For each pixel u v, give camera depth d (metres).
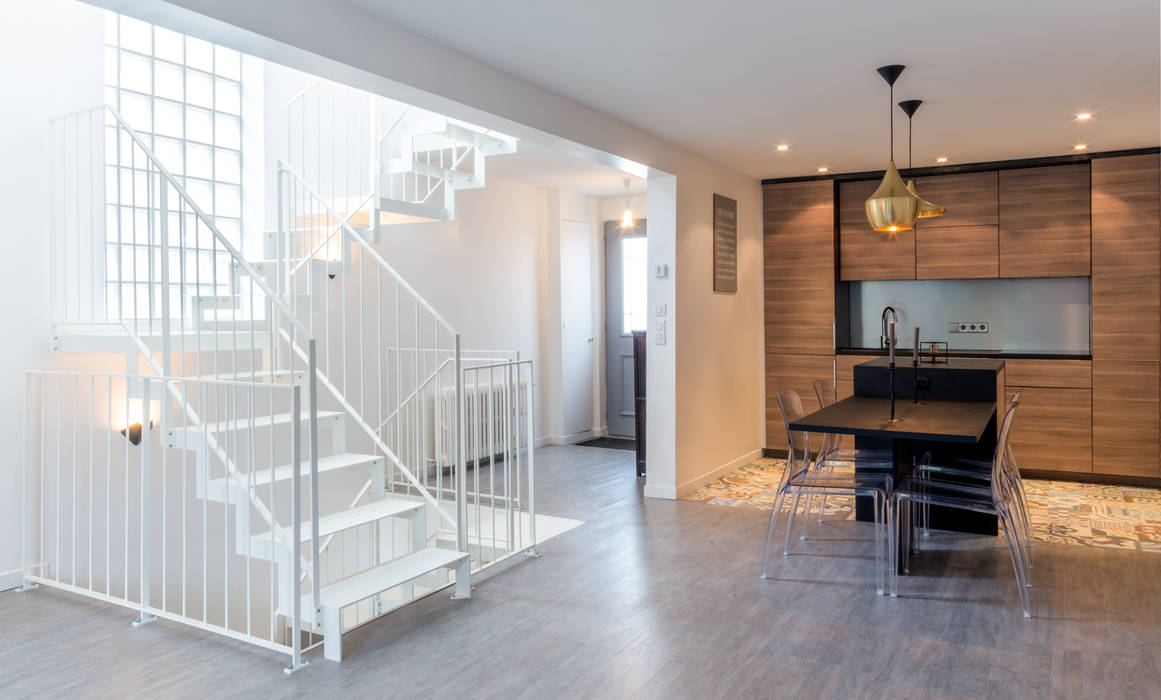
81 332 4.14
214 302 3.91
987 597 3.71
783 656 3.09
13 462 3.90
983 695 2.75
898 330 7.06
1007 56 3.79
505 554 4.45
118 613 3.61
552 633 3.34
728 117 4.89
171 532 4.52
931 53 3.74
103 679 2.93
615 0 3.09
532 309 7.82
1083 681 2.84
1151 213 5.79
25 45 3.92
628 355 8.48
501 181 7.36
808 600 3.70
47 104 4.01
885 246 6.77
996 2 3.14
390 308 6.14
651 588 3.88
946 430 3.60
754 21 3.32
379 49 3.27
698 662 3.04
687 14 3.24
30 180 3.94
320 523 3.59
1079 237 6.10
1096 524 4.96
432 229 6.55
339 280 5.67
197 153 5.08
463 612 3.58
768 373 7.16
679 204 5.70
